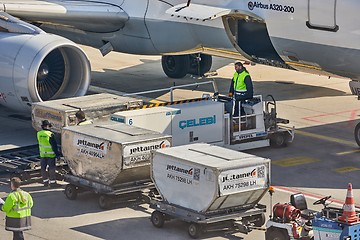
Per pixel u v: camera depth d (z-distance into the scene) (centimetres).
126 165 3625
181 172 3431
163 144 3725
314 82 6172
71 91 4784
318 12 4319
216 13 4666
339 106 5534
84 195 3906
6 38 4572
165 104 4403
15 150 4388
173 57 6197
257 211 3469
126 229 3491
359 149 4644
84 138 3753
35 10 4853
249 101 4612
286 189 3997
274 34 4581
